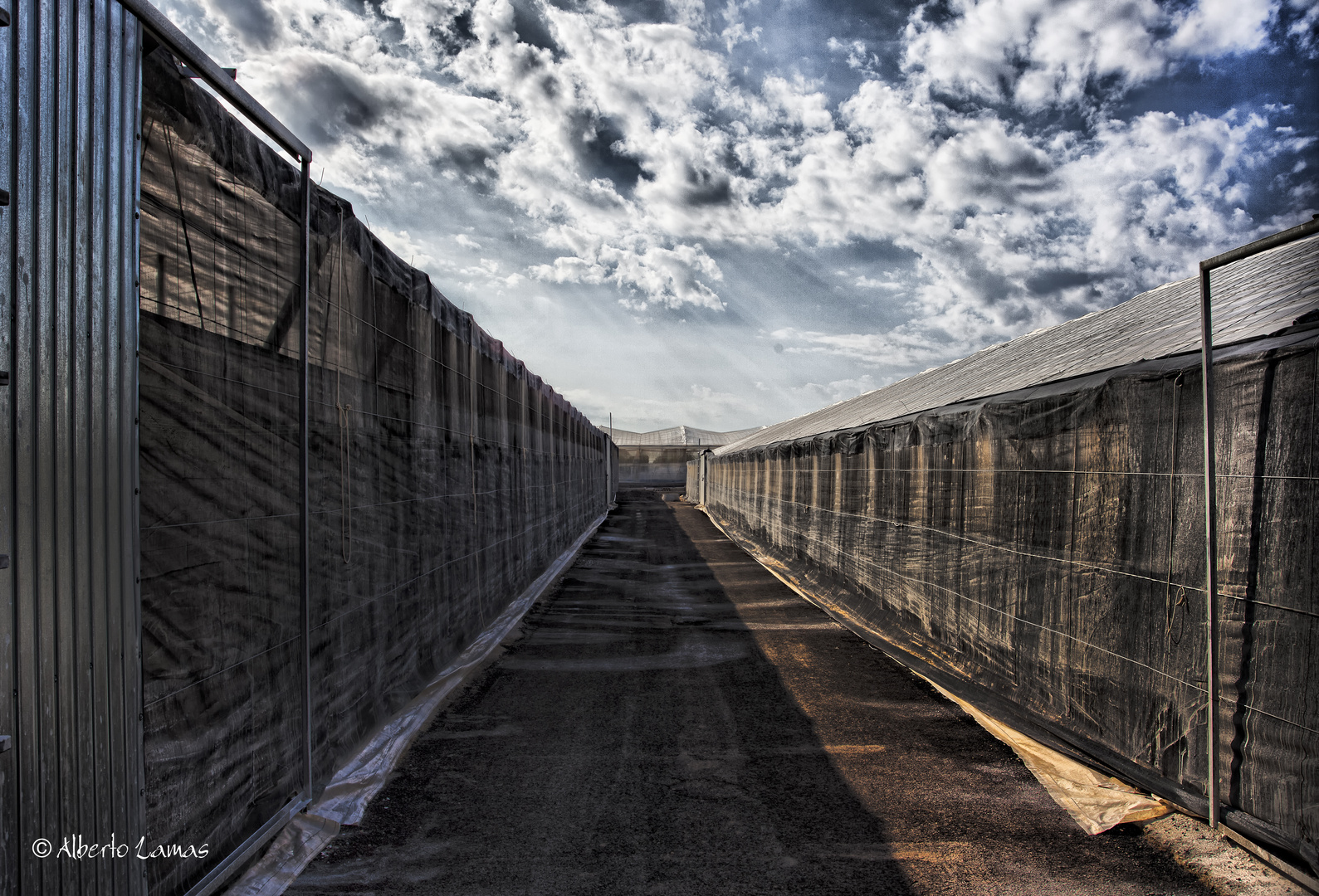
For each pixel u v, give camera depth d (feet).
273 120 10.56
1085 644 15.47
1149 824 11.69
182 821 8.70
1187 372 12.61
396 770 13.88
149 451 8.23
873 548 30.50
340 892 9.62
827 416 58.59
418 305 18.47
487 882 9.95
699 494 129.18
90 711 7.07
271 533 10.91
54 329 6.59
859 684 20.10
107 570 7.34
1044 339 31.58
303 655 11.68
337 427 13.56
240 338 10.09
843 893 9.78
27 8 6.22
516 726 16.44
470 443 23.73
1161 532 13.21
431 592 19.52
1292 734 10.30
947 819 11.98
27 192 6.23
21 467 6.18
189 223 8.96
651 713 17.43
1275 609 10.68
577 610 30.73
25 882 6.16
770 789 13.15
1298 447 10.37
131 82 7.72
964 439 21.75
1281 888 9.80
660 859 10.64
